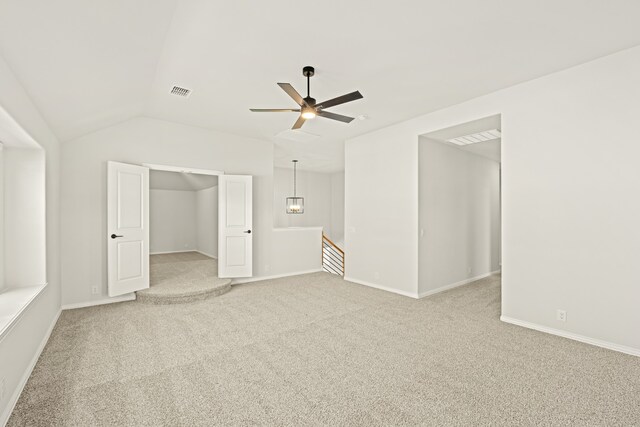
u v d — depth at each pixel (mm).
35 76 2238
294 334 3213
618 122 2824
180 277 5426
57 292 3719
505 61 2967
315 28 2420
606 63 2885
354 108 4258
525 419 1884
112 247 4164
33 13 1606
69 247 4039
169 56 2834
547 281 3277
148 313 3877
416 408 1991
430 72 3180
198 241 9430
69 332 3236
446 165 5227
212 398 2096
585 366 2541
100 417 1896
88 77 2607
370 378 2355
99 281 4262
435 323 3549
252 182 5762
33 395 2123
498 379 2344
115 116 4020
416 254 4660
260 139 5902
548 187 3260
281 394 2145
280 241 6219
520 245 3482
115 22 1986
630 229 2771
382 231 5195
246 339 3078
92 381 2299
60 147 3959
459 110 4066
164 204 9062
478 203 6039
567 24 2395
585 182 3016
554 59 2939
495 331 3314
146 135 4645
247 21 2318
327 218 10672
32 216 2971
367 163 5465
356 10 2203
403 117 4637
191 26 2371
